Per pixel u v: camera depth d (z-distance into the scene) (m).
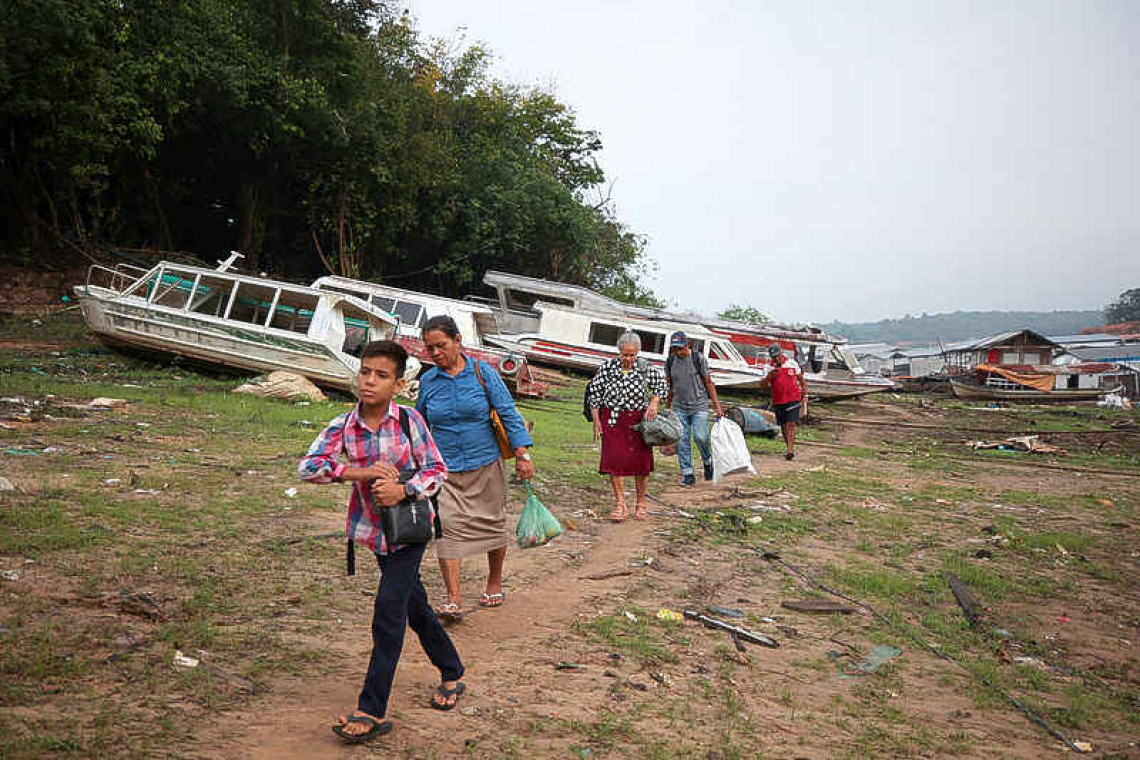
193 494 7.24
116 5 24.95
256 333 16.64
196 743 2.97
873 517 9.38
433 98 40.66
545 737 3.39
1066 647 5.64
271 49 30.67
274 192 34.88
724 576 6.48
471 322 23.73
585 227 43.16
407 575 3.32
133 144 27.58
